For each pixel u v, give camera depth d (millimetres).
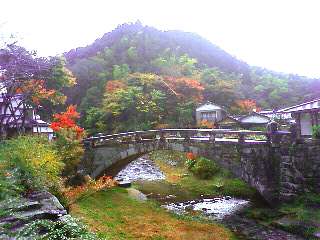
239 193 23203
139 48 71188
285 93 60656
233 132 20188
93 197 20438
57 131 21312
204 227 16531
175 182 28172
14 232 6867
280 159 18656
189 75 58625
